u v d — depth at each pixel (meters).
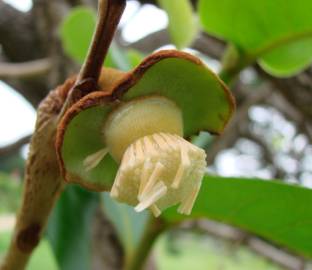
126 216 0.21
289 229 0.17
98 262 0.26
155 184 0.11
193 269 0.68
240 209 0.17
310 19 0.18
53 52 0.30
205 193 0.16
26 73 0.32
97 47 0.11
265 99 0.42
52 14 0.30
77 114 0.12
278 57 0.20
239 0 0.19
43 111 0.13
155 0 0.33
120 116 0.12
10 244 0.14
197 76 0.12
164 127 0.12
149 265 0.27
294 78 0.32
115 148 0.12
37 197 0.13
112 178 0.13
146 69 0.12
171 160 0.12
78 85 0.12
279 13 0.18
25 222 0.13
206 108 0.13
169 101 0.13
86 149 0.13
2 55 0.40
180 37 0.21
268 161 0.52
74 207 0.20
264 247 0.40
